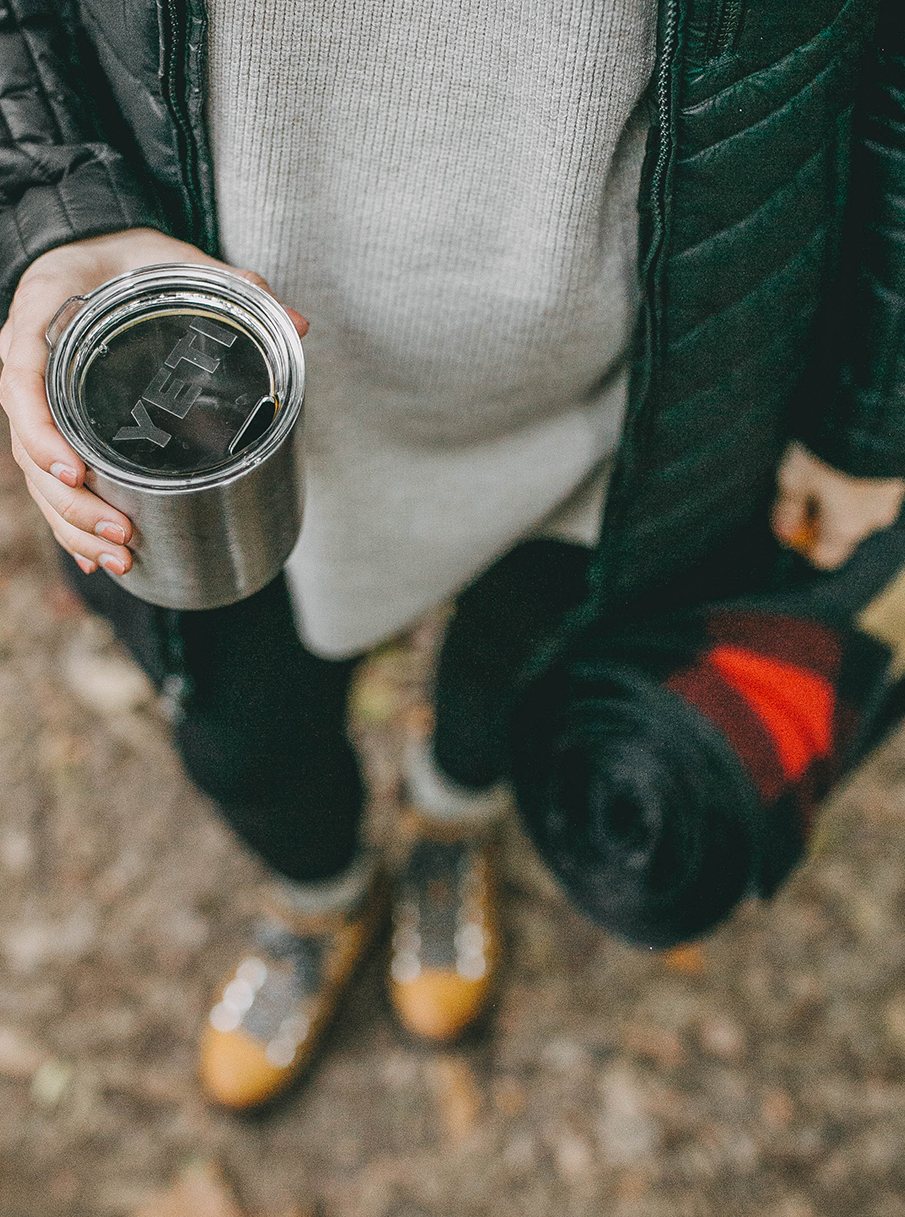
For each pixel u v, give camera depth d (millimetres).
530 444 1073
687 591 1163
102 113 849
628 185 844
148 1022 1741
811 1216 1570
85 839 1883
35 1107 1662
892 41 803
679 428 967
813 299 964
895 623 1042
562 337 927
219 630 1023
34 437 664
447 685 1362
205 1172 1624
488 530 1143
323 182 830
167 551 734
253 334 712
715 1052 1701
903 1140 1614
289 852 1431
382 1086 1705
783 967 1765
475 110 783
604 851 1156
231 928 1820
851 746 1062
